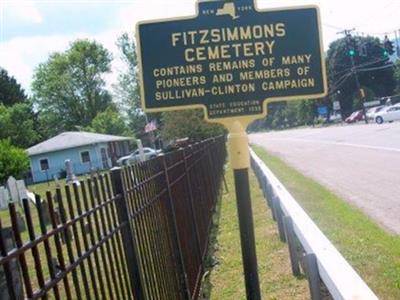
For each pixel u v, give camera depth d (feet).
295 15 13.98
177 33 13.96
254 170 52.70
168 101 13.99
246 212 14.11
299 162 65.92
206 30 13.94
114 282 10.85
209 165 42.80
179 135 110.83
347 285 11.91
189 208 24.45
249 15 13.96
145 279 13.74
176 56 13.98
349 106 283.79
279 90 13.94
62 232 9.16
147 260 14.38
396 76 282.56
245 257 14.11
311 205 32.83
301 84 13.96
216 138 65.72
